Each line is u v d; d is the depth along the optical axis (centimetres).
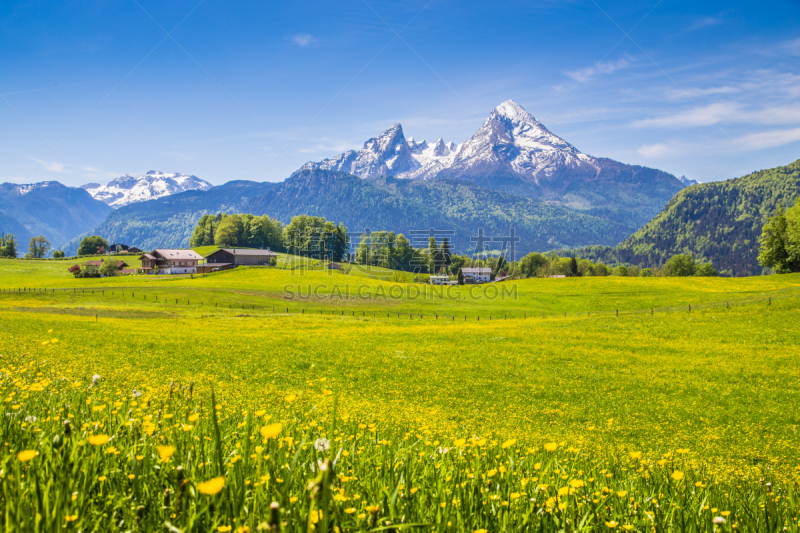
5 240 19625
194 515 188
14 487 192
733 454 1450
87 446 279
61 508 183
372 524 211
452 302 7931
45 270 13712
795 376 2775
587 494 363
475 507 270
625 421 1912
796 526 290
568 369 3011
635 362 3231
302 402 1310
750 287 7850
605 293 8019
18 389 597
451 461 409
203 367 2506
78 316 5147
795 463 1368
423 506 260
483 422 1769
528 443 1228
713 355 3444
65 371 1366
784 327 4325
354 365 2972
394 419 1386
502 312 7025
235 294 8319
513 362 3216
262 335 4244
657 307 6512
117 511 227
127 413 433
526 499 310
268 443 325
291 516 201
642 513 315
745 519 318
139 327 4375
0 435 291
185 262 13612
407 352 3534
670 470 618
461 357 3369
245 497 229
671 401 2286
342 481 279
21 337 2773
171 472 253
